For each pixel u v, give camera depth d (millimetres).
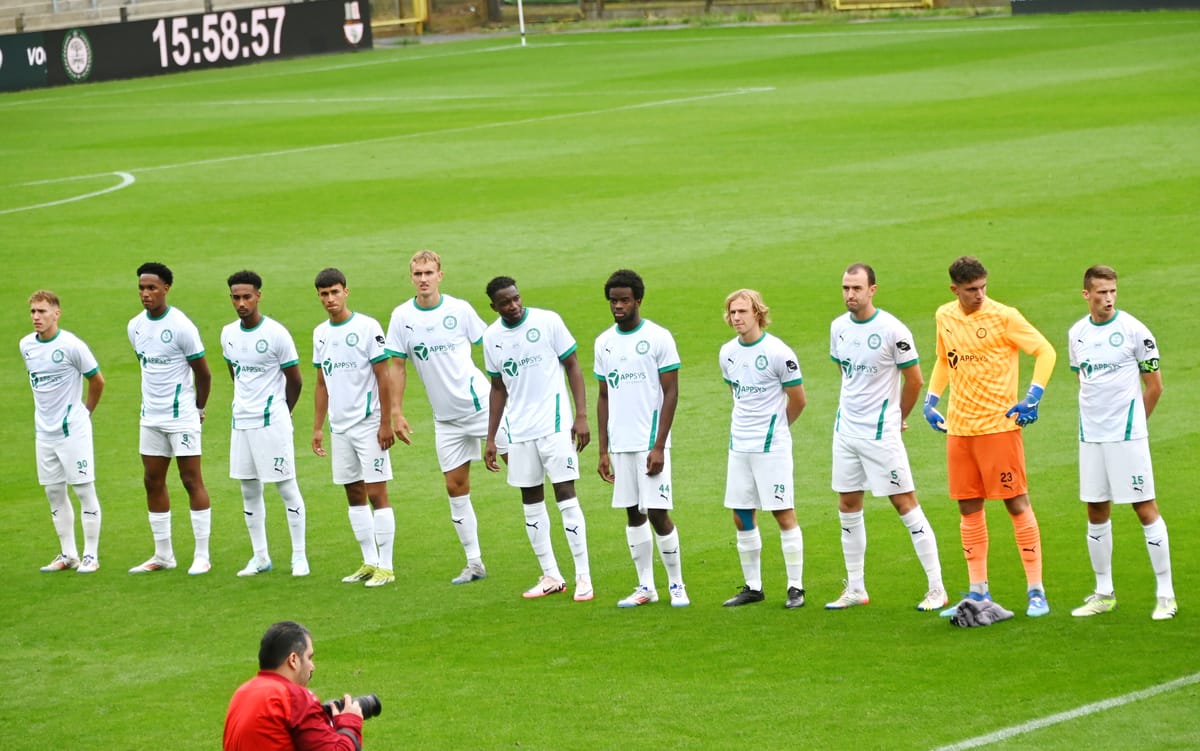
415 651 35938
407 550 44656
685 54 189375
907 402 36781
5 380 64750
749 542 38125
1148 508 34969
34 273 83500
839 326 37031
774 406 37312
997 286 69625
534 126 131625
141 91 180875
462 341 41438
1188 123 109938
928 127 117375
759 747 29109
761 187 97250
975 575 36125
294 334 69000
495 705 32062
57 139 139500
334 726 24266
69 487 52906
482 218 92500
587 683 33062
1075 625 34844
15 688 34781
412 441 55094
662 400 38094
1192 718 29062
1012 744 28406
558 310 70375
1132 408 34750
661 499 37906
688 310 69125
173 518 48938
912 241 80000
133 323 43312
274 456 42312
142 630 38656
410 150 121812
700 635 35969
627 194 97562
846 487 37125
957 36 188750
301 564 42969
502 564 43031
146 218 98125
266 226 93812
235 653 36594
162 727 32094
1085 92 130500
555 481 39531
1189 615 35062
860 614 36875
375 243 87062
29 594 42031
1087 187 90500
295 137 133250
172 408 42969
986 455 35531
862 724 29859
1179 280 68438
